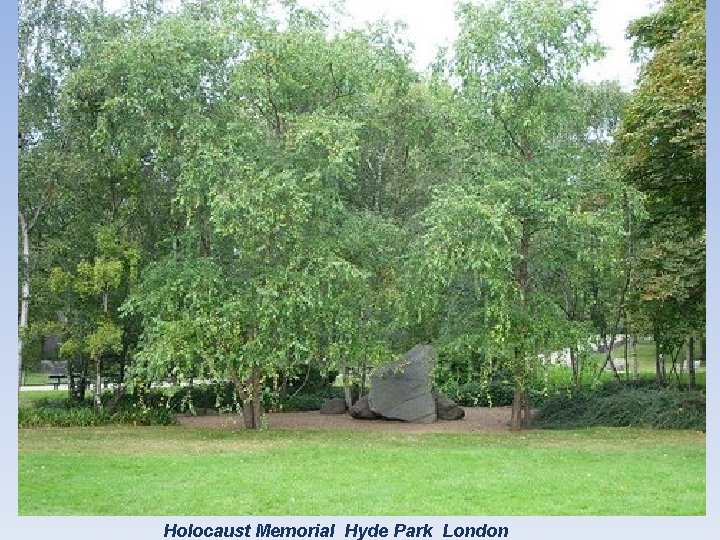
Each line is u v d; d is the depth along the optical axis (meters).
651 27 23.44
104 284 20.91
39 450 15.63
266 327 17.38
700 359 33.75
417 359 23.28
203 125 18.05
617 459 14.24
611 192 18.33
